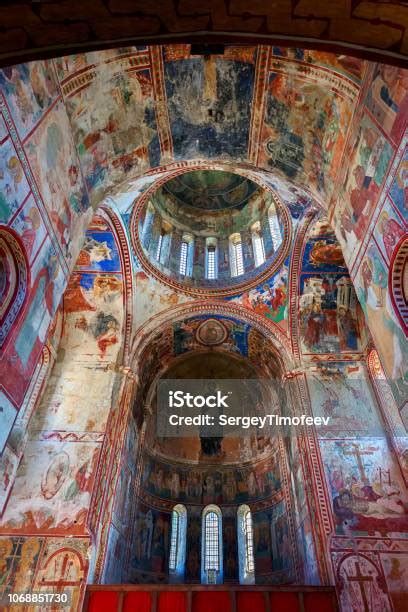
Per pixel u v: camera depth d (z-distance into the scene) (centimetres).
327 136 993
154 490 1952
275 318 1722
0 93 660
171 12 417
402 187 742
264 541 1756
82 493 1299
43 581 1120
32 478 1327
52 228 851
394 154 757
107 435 1437
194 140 1157
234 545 1848
